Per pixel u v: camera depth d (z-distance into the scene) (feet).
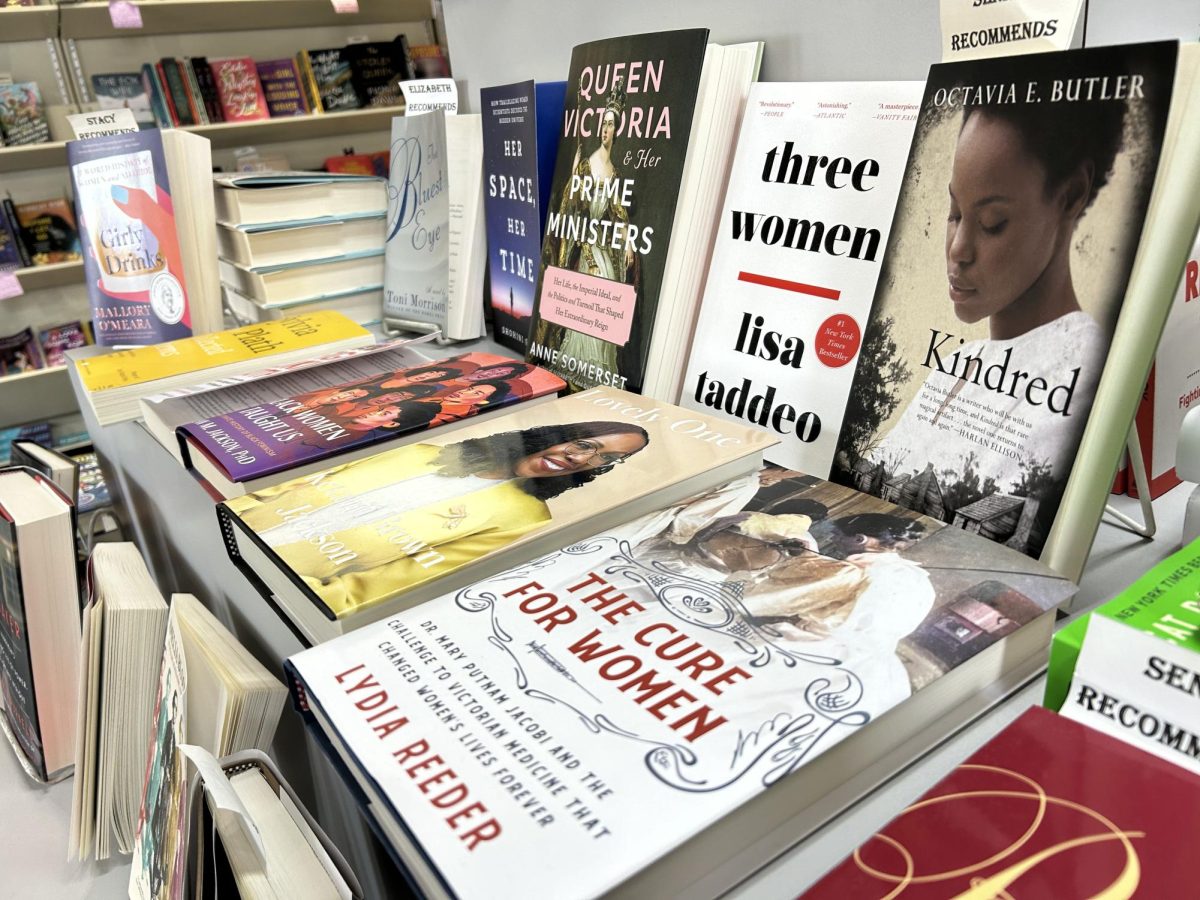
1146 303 1.55
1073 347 1.65
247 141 11.23
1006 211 1.74
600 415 2.61
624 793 1.20
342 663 1.55
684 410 2.56
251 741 2.11
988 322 1.80
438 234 4.01
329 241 4.36
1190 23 2.14
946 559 1.68
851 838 1.27
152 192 4.16
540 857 1.11
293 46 11.52
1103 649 1.25
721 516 1.96
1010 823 1.11
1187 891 0.99
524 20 3.86
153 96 10.02
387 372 3.32
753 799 1.21
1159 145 1.50
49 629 3.55
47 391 10.11
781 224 2.33
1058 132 1.65
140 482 3.88
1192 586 1.36
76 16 9.21
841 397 2.18
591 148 2.97
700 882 1.20
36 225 9.67
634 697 1.39
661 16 3.06
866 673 1.39
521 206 3.56
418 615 1.67
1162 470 2.21
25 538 3.41
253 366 3.69
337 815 2.24
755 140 2.40
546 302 3.27
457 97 4.38
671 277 2.68
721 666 1.44
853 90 2.15
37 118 9.37
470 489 2.18
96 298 4.45
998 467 1.78
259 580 2.23
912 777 1.37
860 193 2.13
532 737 1.32
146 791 2.74
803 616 1.55
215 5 9.73
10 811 3.57
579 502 2.05
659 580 1.72
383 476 2.31
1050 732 1.25
